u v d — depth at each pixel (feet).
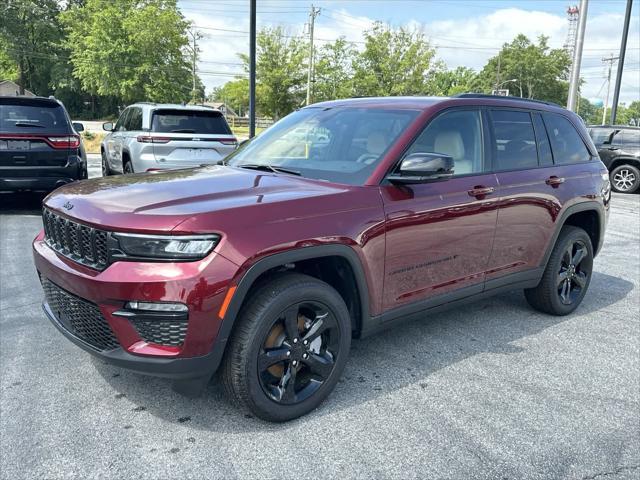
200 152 31.35
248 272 8.64
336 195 10.02
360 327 10.77
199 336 8.45
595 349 13.42
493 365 12.32
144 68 115.65
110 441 9.01
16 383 10.82
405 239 10.89
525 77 295.48
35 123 26.16
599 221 16.42
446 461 8.75
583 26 47.39
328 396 10.61
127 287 8.28
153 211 8.61
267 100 126.00
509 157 13.61
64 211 9.59
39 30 195.72
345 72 132.57
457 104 12.58
